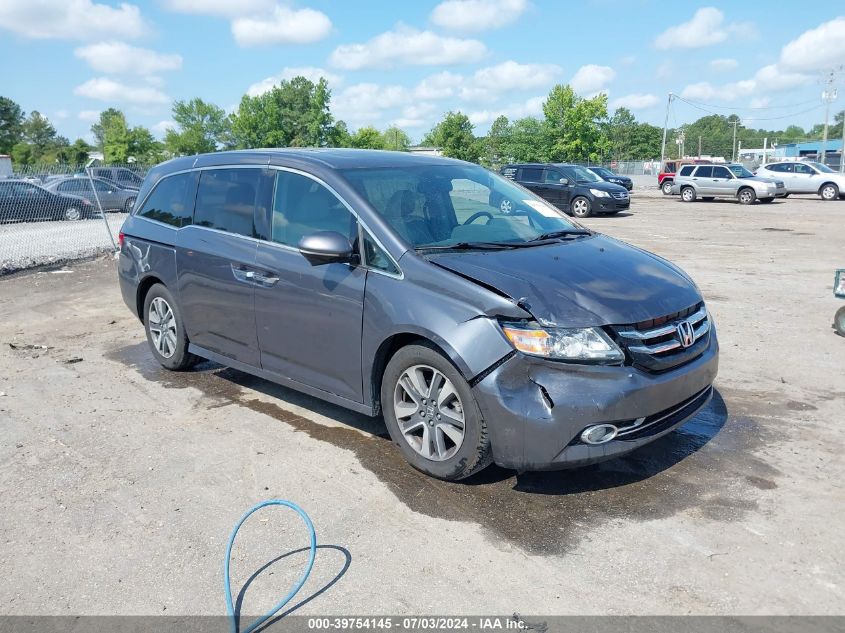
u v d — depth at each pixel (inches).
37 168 698.2
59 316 327.9
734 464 161.0
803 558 124.3
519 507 143.6
